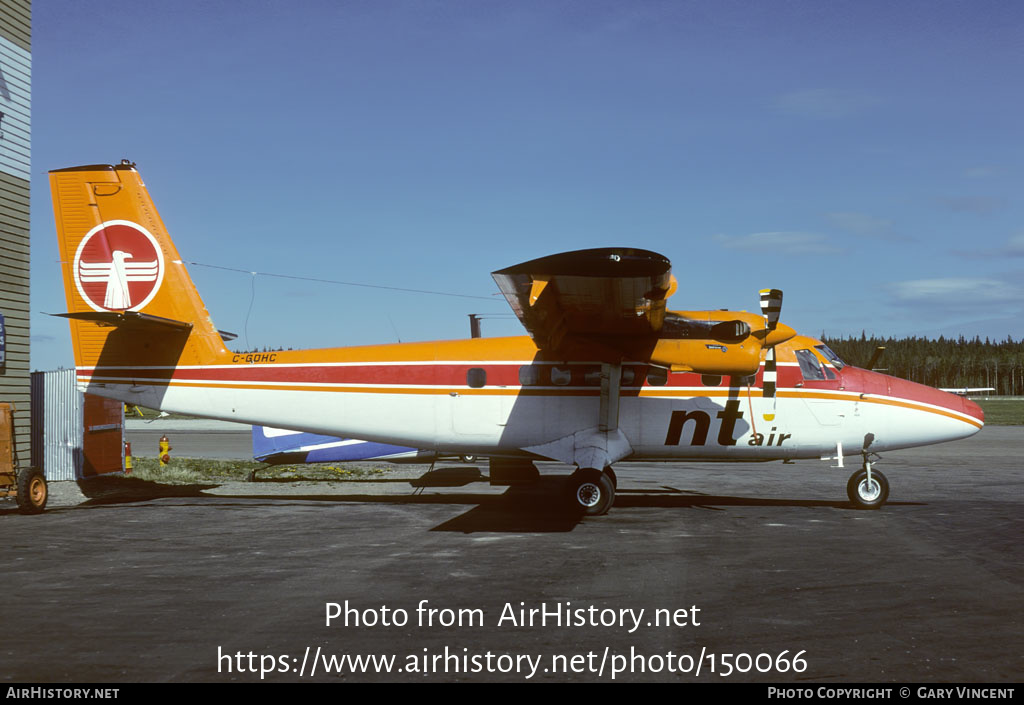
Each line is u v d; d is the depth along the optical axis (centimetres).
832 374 1339
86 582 791
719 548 968
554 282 1027
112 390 1388
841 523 1170
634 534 1073
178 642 598
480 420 1348
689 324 1256
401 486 1708
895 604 698
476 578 804
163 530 1118
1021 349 17600
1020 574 819
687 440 1332
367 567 860
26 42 1653
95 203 1390
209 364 1379
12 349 1591
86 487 1672
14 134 1611
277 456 1791
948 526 1138
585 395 1329
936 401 1334
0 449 1255
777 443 1334
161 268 1380
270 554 937
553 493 1585
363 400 1364
